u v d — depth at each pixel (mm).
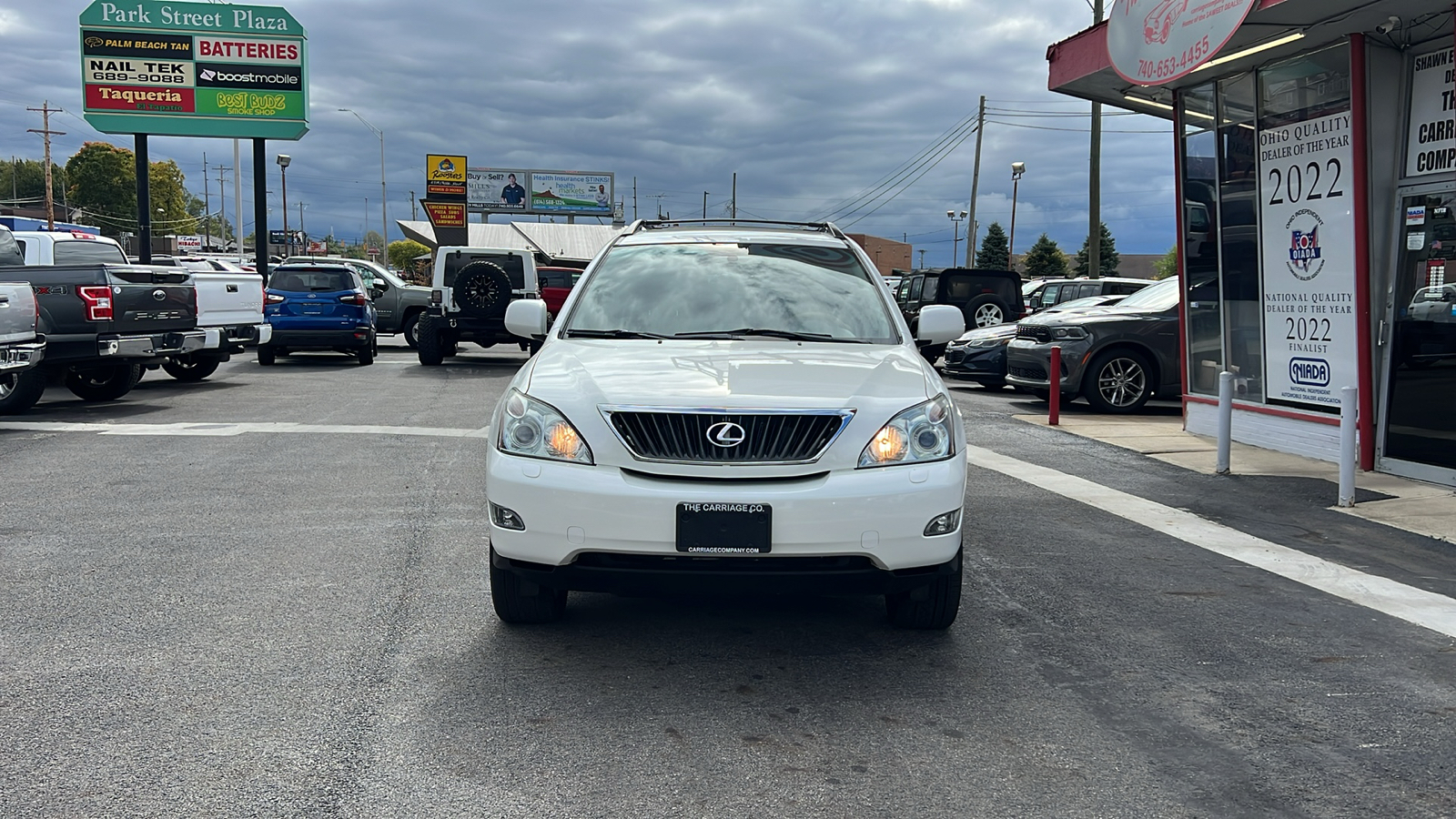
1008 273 19781
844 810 2965
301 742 3352
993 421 11734
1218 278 10336
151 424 10727
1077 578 5477
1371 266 8430
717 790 3074
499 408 4316
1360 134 8312
